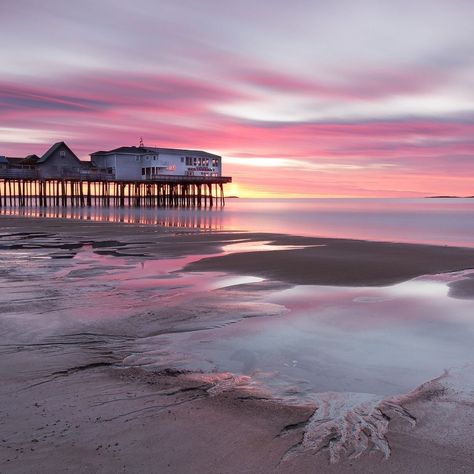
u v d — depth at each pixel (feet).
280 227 135.44
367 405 16.56
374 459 12.78
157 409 15.79
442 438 14.03
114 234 88.84
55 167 225.56
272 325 27.17
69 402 16.26
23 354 21.58
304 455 12.94
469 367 20.84
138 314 28.96
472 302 33.30
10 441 13.39
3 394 16.89
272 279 41.65
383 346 23.73
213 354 22.25
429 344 24.12
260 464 12.46
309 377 19.53
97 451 12.91
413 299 34.17
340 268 47.70
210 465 12.37
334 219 193.57
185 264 50.37
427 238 101.09
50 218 147.23
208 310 30.27
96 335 24.81
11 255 57.31
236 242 74.64
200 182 251.39
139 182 244.83
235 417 15.26
